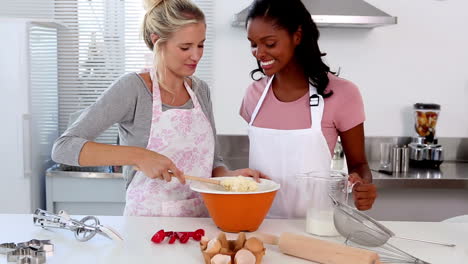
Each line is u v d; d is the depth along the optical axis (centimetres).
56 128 315
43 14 316
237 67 314
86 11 317
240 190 133
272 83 165
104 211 284
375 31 311
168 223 141
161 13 144
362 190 141
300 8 150
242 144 315
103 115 143
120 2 317
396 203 288
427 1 310
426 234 133
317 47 155
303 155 155
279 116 160
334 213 126
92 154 132
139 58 321
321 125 155
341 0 280
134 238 127
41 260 109
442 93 317
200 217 157
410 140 316
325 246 111
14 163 273
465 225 143
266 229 138
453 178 264
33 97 276
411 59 314
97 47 320
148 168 130
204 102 166
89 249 119
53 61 306
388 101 316
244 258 103
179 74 150
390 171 283
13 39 266
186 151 157
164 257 114
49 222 131
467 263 113
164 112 152
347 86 155
